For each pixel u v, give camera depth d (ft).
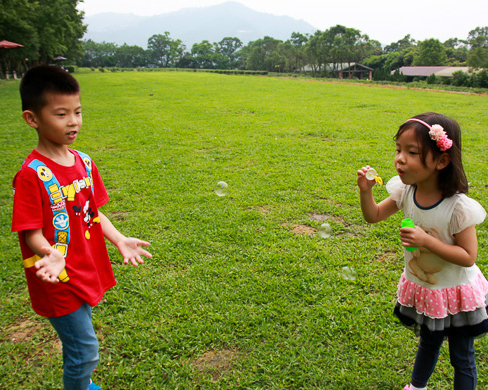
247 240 12.42
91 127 33.32
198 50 411.13
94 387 6.99
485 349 7.72
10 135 30.68
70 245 5.85
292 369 7.46
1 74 125.29
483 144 25.27
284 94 63.93
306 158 22.24
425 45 209.77
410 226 5.47
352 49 211.20
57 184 5.65
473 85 107.14
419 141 5.22
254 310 9.12
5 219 14.56
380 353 7.79
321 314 8.96
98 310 9.29
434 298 5.82
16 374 7.57
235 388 7.11
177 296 9.68
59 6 142.10
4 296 9.94
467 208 5.32
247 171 19.84
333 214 14.40
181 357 7.80
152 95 61.57
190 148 25.04
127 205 15.55
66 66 207.31
